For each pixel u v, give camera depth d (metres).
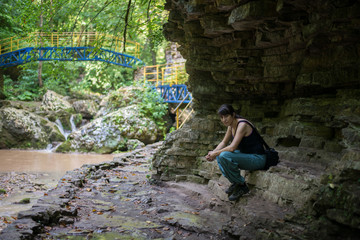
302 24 4.09
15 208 5.23
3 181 7.62
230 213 4.12
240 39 5.14
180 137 6.35
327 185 2.75
